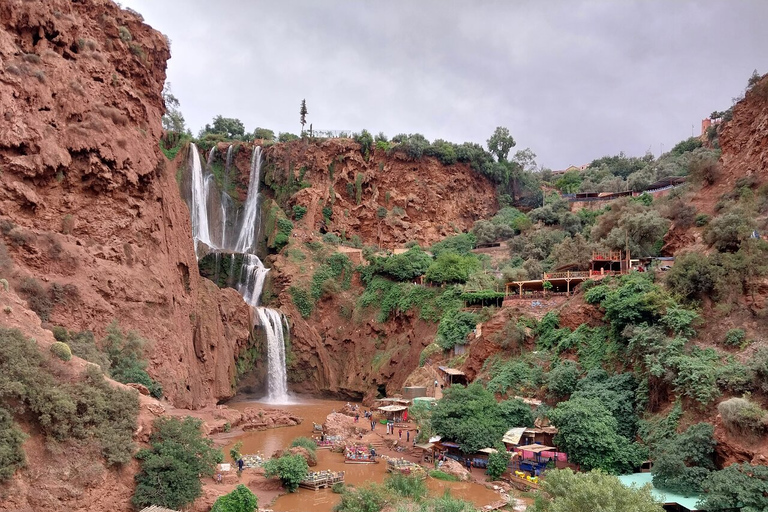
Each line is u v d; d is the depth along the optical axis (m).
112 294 48.75
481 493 37.72
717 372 36.72
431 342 70.06
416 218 106.31
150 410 33.50
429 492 37.16
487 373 54.22
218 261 89.19
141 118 59.34
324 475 39.34
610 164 137.12
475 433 42.94
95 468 28.59
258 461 43.47
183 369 54.59
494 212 115.75
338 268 90.50
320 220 102.00
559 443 40.19
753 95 59.25
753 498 28.58
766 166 53.97
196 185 98.06
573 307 52.75
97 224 51.31
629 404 41.69
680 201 59.75
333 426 55.56
